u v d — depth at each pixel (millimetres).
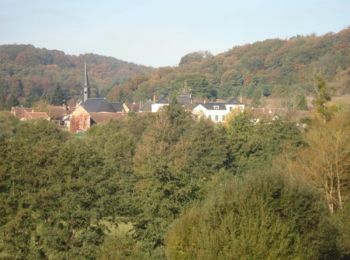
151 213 35281
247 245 26844
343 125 54688
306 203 28672
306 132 69438
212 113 148625
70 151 37625
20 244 34781
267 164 57062
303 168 46938
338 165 45719
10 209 35469
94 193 36469
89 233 34969
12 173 36375
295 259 27078
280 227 27250
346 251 34781
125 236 34938
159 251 33156
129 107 184000
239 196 28766
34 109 161000
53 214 35438
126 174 47812
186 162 55281
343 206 41625
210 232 27984
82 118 136500
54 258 34250
